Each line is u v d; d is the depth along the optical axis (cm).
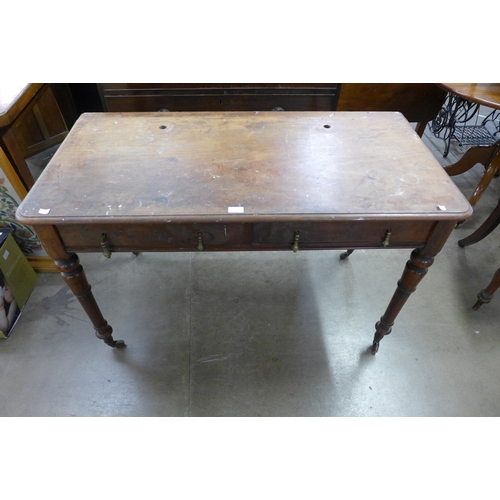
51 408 132
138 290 171
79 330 154
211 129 125
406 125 129
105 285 173
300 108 182
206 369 143
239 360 146
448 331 156
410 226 100
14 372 141
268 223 99
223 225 99
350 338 154
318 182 103
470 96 151
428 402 135
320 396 136
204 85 171
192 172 105
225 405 134
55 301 164
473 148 188
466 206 96
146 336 153
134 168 106
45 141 188
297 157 112
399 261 187
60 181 101
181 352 148
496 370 144
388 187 102
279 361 146
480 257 189
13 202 146
